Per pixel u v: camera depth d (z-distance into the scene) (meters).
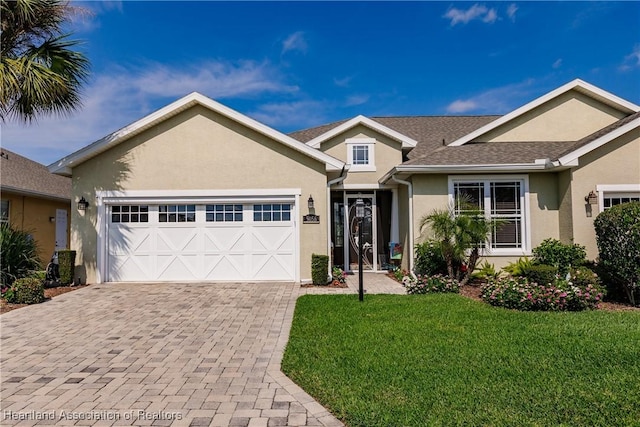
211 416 4.06
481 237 10.45
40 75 10.09
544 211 11.94
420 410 3.95
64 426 3.92
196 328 7.34
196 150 12.11
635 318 7.28
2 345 6.44
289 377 5.04
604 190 11.01
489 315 7.51
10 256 10.88
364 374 4.87
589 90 13.66
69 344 6.47
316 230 12.09
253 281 12.09
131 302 9.45
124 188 12.01
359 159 14.92
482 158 12.12
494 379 4.62
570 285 8.48
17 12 10.53
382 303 8.72
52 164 11.64
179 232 12.18
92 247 11.92
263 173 12.11
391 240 14.83
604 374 4.70
